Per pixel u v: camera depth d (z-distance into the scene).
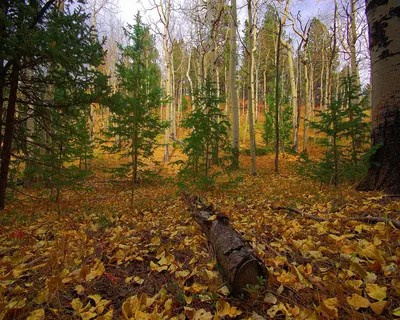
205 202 3.37
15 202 5.97
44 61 4.36
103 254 2.54
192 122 5.54
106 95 5.11
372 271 1.78
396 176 3.85
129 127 7.15
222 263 1.85
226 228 2.24
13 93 4.91
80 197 6.80
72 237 3.10
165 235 3.08
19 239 3.15
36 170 5.57
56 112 5.47
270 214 3.60
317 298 1.53
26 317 1.54
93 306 1.70
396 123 3.90
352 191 4.30
